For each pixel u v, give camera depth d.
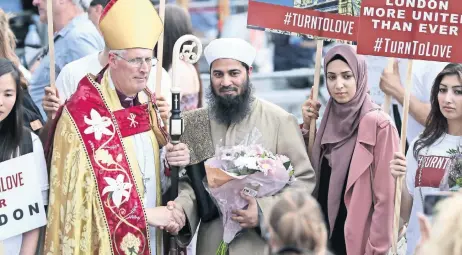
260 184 5.45
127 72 5.41
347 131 6.05
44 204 5.55
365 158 5.95
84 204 5.34
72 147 5.37
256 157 5.47
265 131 5.75
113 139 5.43
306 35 6.16
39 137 6.10
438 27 5.72
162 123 5.76
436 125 6.20
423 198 6.20
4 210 5.43
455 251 3.11
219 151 5.59
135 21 5.39
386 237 5.92
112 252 5.34
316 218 3.45
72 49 7.55
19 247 5.52
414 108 7.10
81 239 5.33
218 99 5.74
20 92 5.49
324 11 6.13
